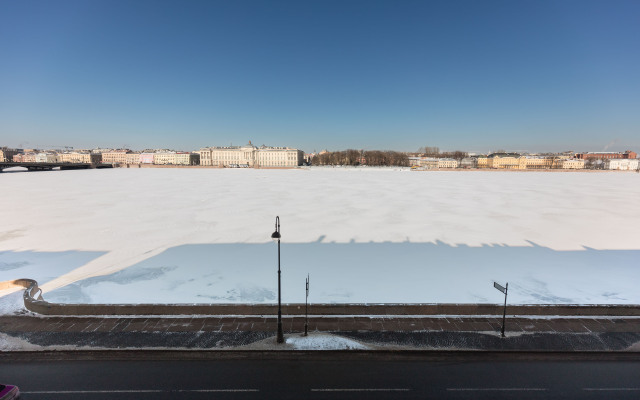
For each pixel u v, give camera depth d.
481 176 132.25
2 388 11.18
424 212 47.50
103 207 50.53
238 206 51.81
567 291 21.89
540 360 14.31
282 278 23.64
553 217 44.66
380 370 13.61
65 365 13.66
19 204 53.00
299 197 62.34
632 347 15.15
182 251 29.45
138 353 14.48
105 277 23.72
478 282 23.14
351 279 23.48
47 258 27.50
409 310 17.75
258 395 12.13
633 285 22.89
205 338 15.55
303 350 14.75
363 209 49.59
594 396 12.23
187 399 11.90
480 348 14.98
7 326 16.30
